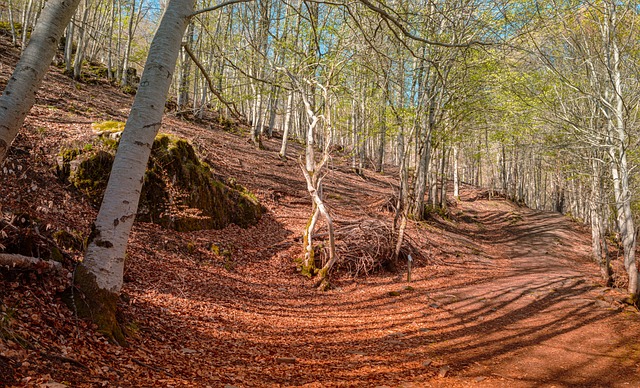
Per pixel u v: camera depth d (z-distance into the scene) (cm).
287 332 809
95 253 524
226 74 2353
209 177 1357
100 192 1016
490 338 883
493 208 3512
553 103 1370
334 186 2406
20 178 832
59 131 1085
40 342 419
